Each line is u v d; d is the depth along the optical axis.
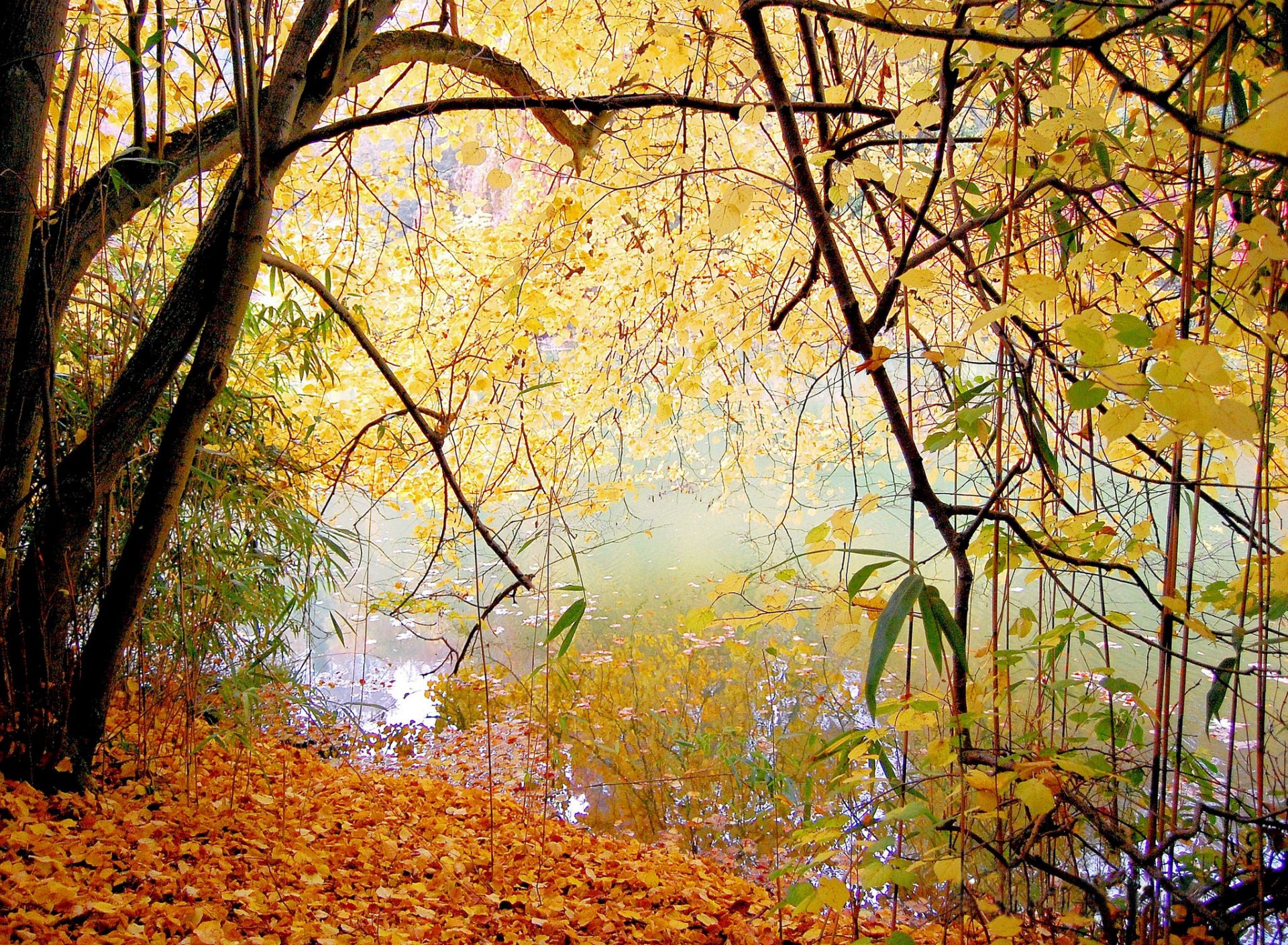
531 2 3.05
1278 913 1.32
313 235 3.80
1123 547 1.66
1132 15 1.26
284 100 2.14
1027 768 1.05
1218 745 2.37
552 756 3.49
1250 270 1.05
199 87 2.91
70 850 1.73
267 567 3.31
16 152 1.85
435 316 3.78
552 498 2.57
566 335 3.82
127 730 2.53
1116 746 1.55
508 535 6.21
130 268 2.34
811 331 2.44
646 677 4.26
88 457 2.05
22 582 1.97
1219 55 1.05
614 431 4.03
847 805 2.50
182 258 3.03
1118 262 1.32
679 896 2.14
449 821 2.61
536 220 2.55
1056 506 1.56
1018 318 1.14
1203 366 0.86
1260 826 1.06
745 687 4.03
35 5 1.84
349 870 2.04
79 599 2.40
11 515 1.95
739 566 5.43
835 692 3.79
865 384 3.15
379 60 2.38
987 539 1.42
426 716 4.08
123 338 2.19
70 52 2.00
